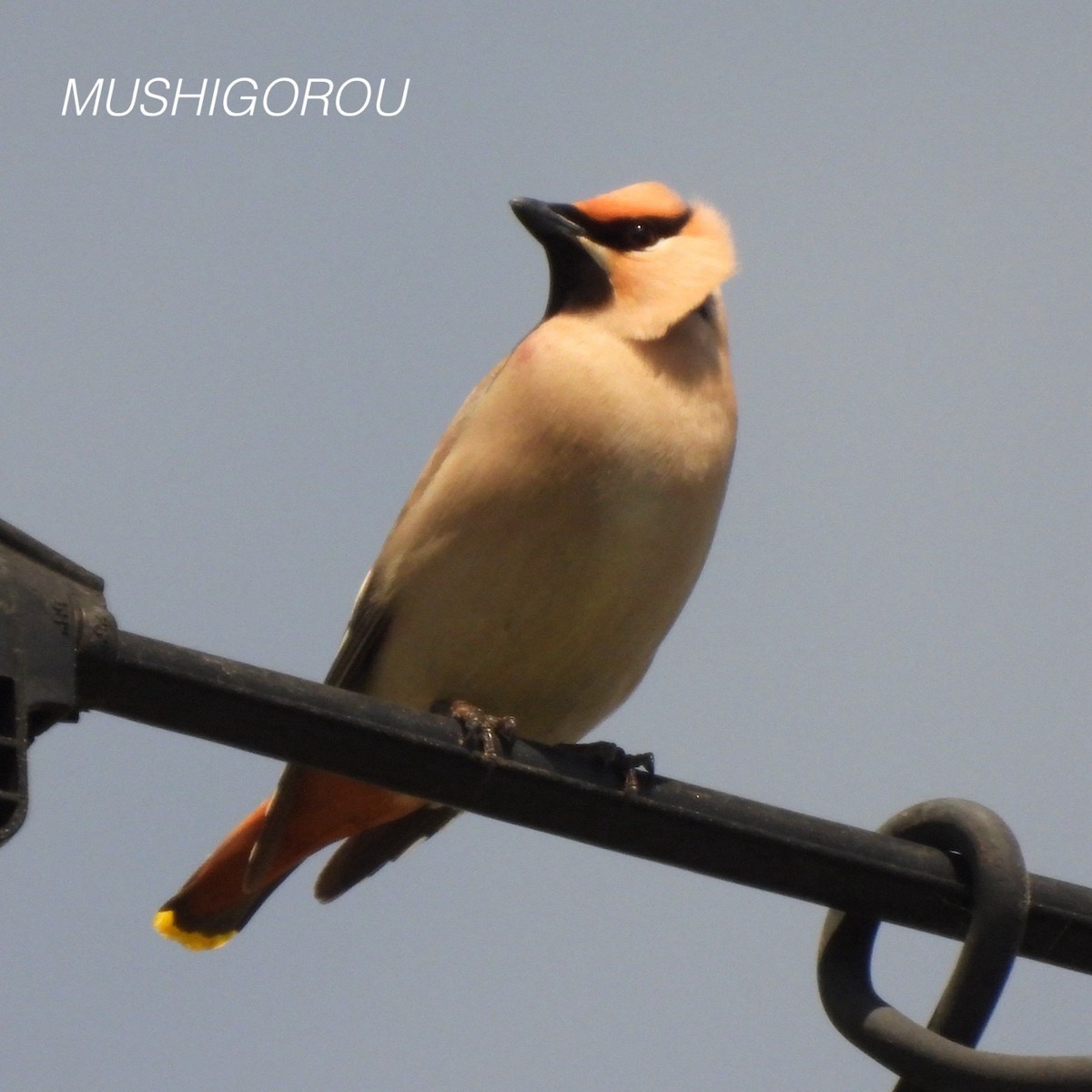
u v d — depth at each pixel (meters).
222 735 7.18
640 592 10.46
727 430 10.74
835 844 7.84
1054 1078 7.08
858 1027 7.59
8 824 6.23
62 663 6.54
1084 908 7.88
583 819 7.87
